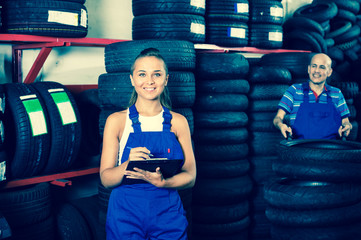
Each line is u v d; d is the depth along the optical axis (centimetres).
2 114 258
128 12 408
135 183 171
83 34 306
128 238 168
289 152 258
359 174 242
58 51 364
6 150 267
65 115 280
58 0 288
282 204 247
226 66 338
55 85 290
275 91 370
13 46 338
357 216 242
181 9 332
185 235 176
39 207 271
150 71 172
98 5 387
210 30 377
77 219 286
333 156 243
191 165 184
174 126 183
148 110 180
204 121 339
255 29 422
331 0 576
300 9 573
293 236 244
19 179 269
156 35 329
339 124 296
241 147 352
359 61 586
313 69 295
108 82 284
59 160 280
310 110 296
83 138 321
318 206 238
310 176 247
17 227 264
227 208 343
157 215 170
